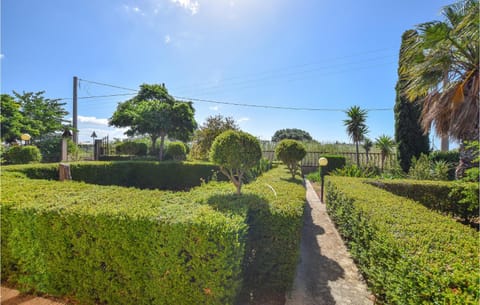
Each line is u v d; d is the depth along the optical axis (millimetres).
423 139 8672
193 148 11688
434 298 1036
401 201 2590
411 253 1296
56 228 1857
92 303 1858
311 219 4781
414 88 5512
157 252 1648
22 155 8352
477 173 3732
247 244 2135
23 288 2031
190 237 1581
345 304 2055
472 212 4336
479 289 943
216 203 2123
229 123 11141
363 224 2230
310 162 12648
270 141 13352
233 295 1600
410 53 5133
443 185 4574
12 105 11367
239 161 2539
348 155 12344
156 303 1676
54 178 5809
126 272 1725
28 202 2045
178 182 8570
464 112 4664
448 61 4773
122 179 8117
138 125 10891
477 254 1261
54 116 14422
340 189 3652
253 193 2732
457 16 4492
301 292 2238
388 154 10391
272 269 2117
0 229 2053
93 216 1769
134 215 1713
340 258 3004
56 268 1900
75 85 13461
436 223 1795
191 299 1604
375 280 1893
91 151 13445
